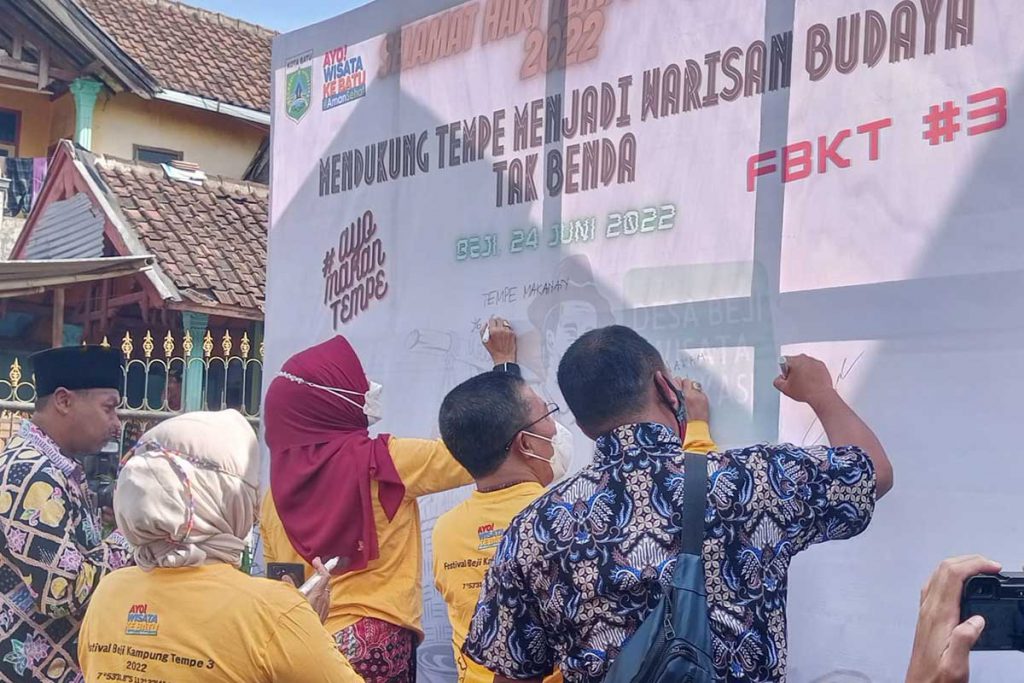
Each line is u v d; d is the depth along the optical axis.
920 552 2.44
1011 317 2.31
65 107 14.02
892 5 2.55
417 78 3.84
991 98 2.36
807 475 1.82
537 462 2.61
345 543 2.86
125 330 9.20
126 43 14.34
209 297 8.50
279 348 4.38
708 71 2.95
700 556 1.72
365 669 2.87
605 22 3.22
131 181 9.83
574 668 1.80
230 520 2.08
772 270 2.77
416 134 3.83
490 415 2.53
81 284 8.94
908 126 2.51
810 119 2.71
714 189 2.92
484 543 2.54
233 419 2.16
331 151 4.19
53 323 8.78
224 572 2.03
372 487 2.92
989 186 2.36
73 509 2.89
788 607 2.70
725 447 2.85
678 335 2.98
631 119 3.14
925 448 2.44
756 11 2.84
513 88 3.50
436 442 2.93
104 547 2.97
